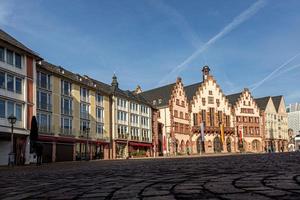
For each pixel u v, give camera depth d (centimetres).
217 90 9788
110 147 6762
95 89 6325
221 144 9619
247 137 10275
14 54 4369
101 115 6575
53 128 5172
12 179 1536
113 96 6912
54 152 5153
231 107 10069
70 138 5528
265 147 10644
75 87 5778
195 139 9225
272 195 685
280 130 11450
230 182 941
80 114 5884
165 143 8575
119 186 993
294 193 701
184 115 9069
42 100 5009
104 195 814
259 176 1079
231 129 9856
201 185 904
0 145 4116
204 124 9444
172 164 2481
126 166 2436
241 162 2306
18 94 4397
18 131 4312
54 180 1353
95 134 6300
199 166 1977
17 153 4344
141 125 7862
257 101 11481
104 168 2242
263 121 10694
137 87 9988
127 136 7238
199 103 9469
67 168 2545
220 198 677
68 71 6088
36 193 936
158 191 828
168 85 9281
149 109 8250
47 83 5138
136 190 876
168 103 8688
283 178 980
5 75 4197
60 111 5372
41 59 4844
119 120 7069
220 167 1753
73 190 959
